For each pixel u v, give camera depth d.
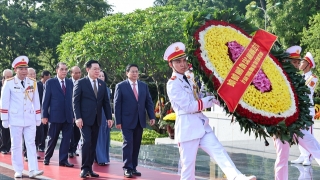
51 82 9.26
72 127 9.38
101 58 16.53
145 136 16.70
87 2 32.34
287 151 6.17
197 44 5.40
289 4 23.50
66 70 9.35
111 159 10.25
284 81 5.68
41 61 32.50
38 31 30.22
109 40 16.39
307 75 8.46
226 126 14.04
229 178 5.12
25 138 7.93
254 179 4.94
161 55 16.53
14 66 7.89
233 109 5.22
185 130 5.49
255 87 5.46
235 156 10.75
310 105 5.74
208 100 5.42
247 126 5.30
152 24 16.81
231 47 5.53
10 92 7.84
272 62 5.78
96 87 7.84
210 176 8.11
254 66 5.47
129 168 7.89
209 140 5.47
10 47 30.69
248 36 5.77
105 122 9.39
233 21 5.80
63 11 32.78
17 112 7.80
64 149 9.16
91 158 7.91
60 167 9.01
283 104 5.50
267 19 25.62
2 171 8.73
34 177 7.96
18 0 31.80
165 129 17.36
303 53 22.67
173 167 9.14
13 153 7.98
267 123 5.31
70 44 17.41
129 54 16.44
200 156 10.68
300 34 23.47
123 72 17.36
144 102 8.05
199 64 5.32
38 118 8.02
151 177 7.92
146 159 10.33
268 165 9.41
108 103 8.09
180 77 5.60
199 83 5.79
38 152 11.36
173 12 17.55
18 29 29.92
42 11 31.47
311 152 6.21
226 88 5.27
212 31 5.55
